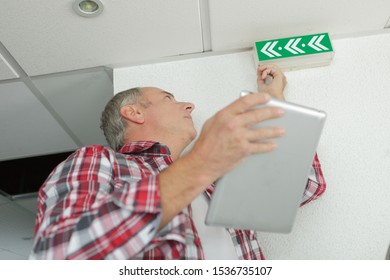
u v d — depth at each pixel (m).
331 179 1.10
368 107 1.19
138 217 0.63
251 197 0.67
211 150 0.62
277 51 1.26
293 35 1.29
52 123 1.81
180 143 1.09
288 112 0.64
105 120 1.17
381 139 1.13
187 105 1.16
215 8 1.15
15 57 1.33
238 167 0.65
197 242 0.76
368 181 1.09
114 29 1.22
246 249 0.91
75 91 1.57
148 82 1.36
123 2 1.11
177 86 1.33
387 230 1.02
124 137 1.10
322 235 1.04
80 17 1.16
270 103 0.63
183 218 0.73
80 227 0.63
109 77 1.48
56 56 1.33
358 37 1.31
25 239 3.31
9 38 1.23
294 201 0.70
